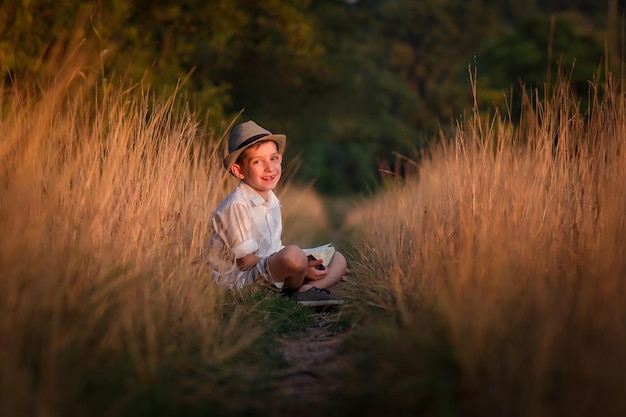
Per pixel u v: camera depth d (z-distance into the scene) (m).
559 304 2.33
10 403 1.90
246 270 3.90
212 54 11.98
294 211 7.82
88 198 3.32
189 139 4.11
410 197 4.76
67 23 6.19
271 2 10.28
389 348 2.51
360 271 4.21
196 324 2.88
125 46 7.60
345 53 17.92
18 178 2.83
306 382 2.52
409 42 49.56
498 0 51.59
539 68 15.66
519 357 2.12
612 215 2.86
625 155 3.21
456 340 2.29
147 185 3.68
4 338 2.16
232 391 2.39
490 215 3.20
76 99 3.67
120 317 2.57
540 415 1.86
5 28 5.53
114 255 3.11
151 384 2.26
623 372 1.94
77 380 2.13
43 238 2.79
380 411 2.14
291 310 3.56
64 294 2.55
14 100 3.44
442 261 3.15
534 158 3.53
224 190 4.82
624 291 2.44
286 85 15.06
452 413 2.00
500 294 2.58
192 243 3.57
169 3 8.84
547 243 3.09
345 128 35.59
